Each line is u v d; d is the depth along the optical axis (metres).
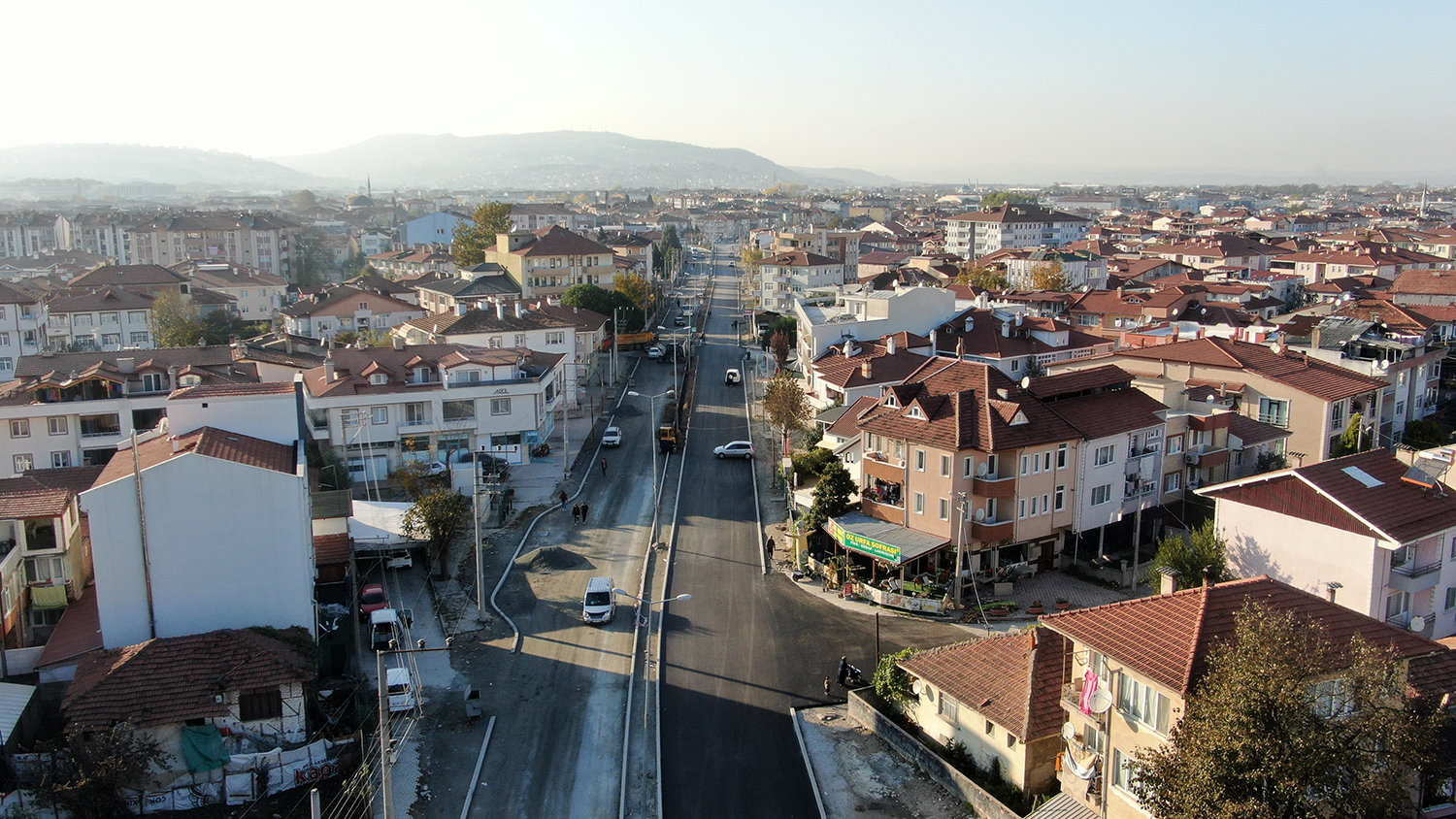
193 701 39.47
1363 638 30.16
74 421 77.75
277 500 45.28
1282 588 32.22
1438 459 47.75
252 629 43.97
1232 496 48.94
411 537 59.81
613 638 52.72
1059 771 34.78
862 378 81.56
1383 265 159.62
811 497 65.88
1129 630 31.00
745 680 47.97
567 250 152.75
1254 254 179.00
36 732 41.75
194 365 83.62
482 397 81.00
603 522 71.38
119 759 36.50
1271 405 69.50
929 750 39.62
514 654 50.97
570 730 43.75
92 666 42.00
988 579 57.19
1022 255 167.25
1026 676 37.91
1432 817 27.64
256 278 164.88
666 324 170.75
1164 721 28.86
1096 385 62.53
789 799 38.38
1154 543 63.12
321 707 43.56
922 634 52.19
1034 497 56.75
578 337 117.62
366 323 142.25
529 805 38.34
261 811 37.81
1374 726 24.69
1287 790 23.59
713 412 105.69
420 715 44.53
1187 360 74.44
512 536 68.62
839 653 50.56
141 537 44.03
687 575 61.22
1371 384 70.88
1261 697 24.34
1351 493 45.84
